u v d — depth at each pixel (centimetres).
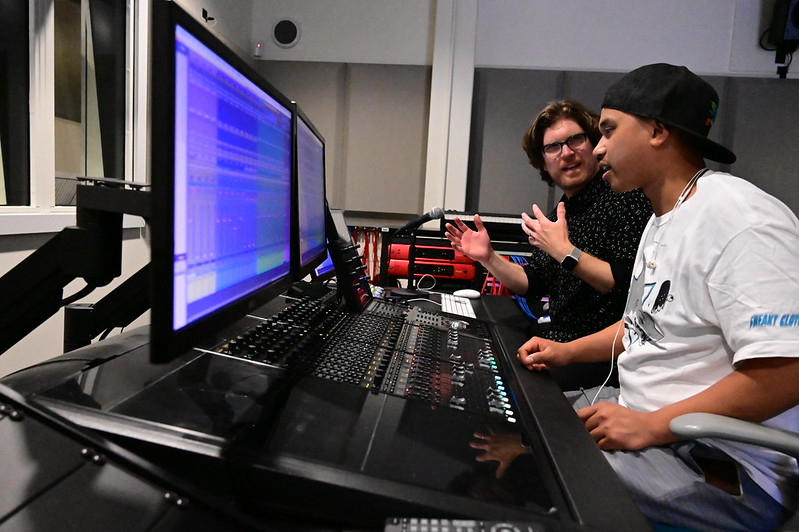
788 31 335
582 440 62
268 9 387
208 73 54
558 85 372
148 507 40
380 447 54
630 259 150
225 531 39
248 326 92
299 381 69
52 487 39
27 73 192
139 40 246
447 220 303
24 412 46
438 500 45
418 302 155
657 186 104
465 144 377
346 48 385
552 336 167
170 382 62
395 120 388
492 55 374
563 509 47
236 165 64
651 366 97
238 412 57
